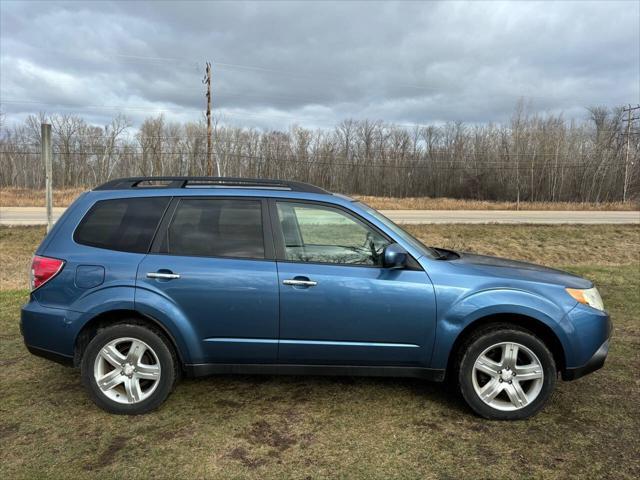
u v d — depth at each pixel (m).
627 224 25.14
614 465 2.83
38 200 34.53
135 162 59.69
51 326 3.42
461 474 2.73
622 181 55.03
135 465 2.80
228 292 3.36
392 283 3.36
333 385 4.00
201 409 3.54
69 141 58.47
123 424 3.31
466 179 64.19
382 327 3.38
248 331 3.39
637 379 4.13
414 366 3.46
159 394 3.42
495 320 3.45
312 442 3.08
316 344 3.39
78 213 3.61
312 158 63.53
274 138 61.53
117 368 3.44
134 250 3.48
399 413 3.49
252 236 3.51
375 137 66.06
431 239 20.80
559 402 3.69
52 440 3.09
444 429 3.26
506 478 2.70
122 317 3.50
